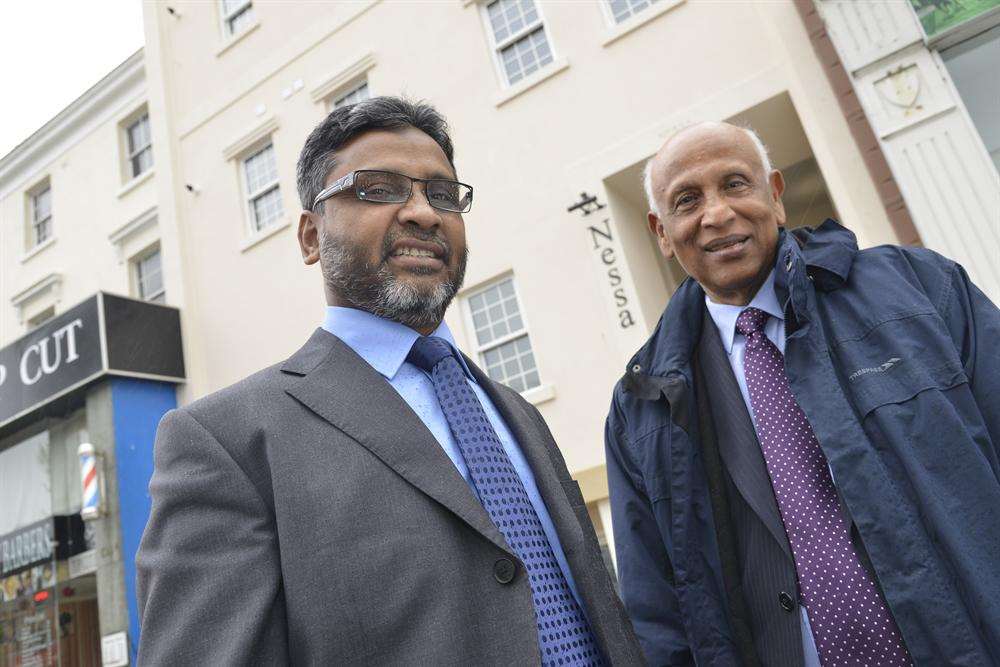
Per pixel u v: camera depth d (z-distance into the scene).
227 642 1.05
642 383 2.16
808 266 1.90
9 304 13.34
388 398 1.42
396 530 1.21
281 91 9.65
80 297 12.17
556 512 1.57
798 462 1.81
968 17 4.56
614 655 1.39
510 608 1.21
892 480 1.61
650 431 2.11
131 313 9.15
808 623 1.73
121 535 8.13
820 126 5.52
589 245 6.88
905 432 1.60
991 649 1.45
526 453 1.70
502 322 7.36
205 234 10.03
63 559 8.73
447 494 1.28
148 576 1.14
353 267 1.60
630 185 7.11
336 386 1.42
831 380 1.75
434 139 1.81
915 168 4.59
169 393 9.38
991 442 1.57
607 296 6.66
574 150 7.18
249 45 10.17
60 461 9.21
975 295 1.77
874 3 4.87
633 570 2.11
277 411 1.34
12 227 13.69
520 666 1.16
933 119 4.60
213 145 10.25
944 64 4.70
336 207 1.65
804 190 8.27
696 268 2.08
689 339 2.17
